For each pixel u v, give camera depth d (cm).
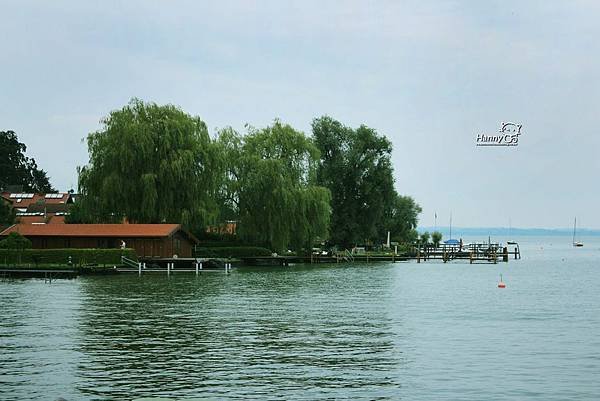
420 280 9344
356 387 3278
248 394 3153
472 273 11038
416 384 3338
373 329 4862
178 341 4347
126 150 9862
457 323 5184
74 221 11850
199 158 10319
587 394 3203
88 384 3309
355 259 14062
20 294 6888
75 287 7594
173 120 10212
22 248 9512
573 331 4847
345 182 14325
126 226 10012
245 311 5731
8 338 4431
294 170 11494
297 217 11250
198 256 10788
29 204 16925
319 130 14375
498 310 6012
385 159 14525
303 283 8444
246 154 11188
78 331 4691
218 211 10606
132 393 3166
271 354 3972
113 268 9256
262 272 10162
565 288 8375
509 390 3256
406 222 18138
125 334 4588
